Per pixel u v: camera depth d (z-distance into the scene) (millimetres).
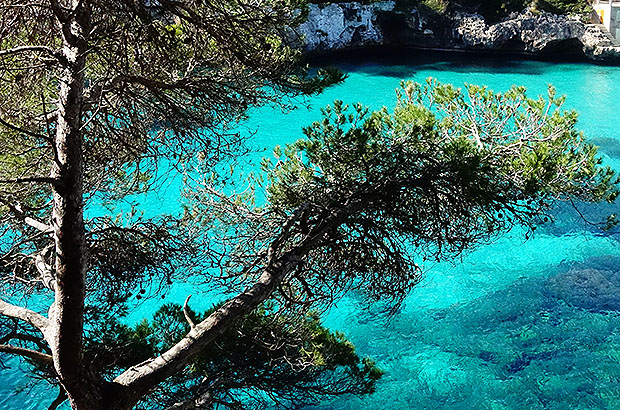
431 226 7637
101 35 5656
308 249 7223
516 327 15242
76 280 5562
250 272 8234
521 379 13555
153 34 5621
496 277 17344
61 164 5469
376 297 8055
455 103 10578
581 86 36000
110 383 5934
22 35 6496
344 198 7625
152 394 7879
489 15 44812
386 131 8875
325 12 41312
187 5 6047
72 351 5566
